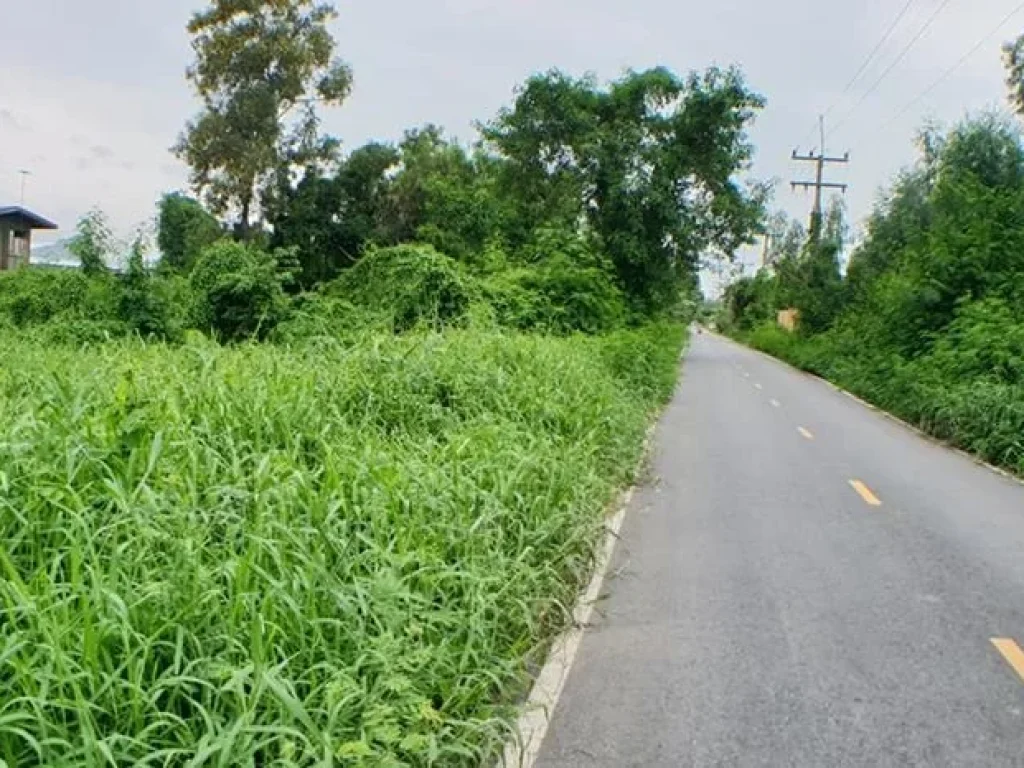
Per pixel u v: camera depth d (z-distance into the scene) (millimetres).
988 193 20109
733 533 7566
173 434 5145
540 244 24062
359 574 4363
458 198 36000
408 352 8945
